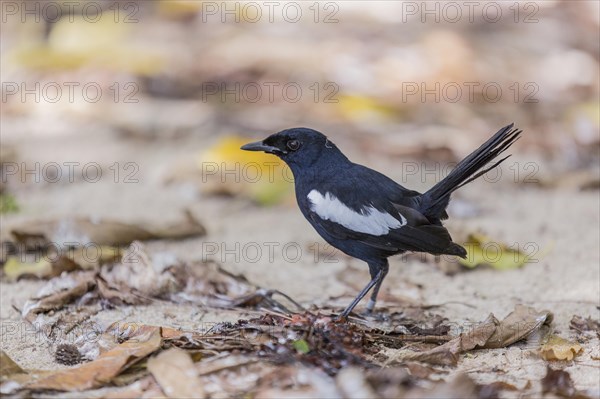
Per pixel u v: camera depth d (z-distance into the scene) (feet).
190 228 38.65
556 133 52.44
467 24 69.21
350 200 29.01
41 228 37.06
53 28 65.46
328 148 29.99
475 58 62.54
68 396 22.67
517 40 66.59
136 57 60.75
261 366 24.03
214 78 59.57
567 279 33.14
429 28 67.62
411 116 54.70
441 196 28.86
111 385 23.31
